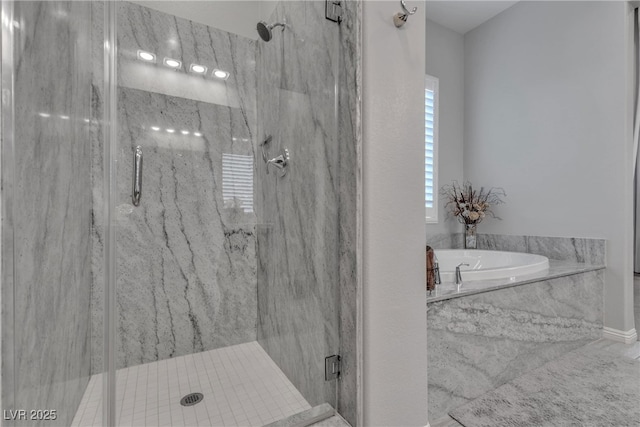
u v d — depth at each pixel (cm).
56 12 100
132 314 179
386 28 116
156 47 189
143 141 183
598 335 234
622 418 143
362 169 112
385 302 115
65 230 111
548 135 277
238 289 212
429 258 156
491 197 324
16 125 70
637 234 387
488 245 326
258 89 216
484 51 335
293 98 163
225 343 205
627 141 231
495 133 322
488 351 164
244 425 125
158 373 169
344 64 120
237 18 216
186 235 196
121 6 178
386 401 115
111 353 142
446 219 339
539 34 285
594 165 247
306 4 148
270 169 195
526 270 203
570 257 260
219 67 208
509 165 309
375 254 112
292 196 163
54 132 98
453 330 150
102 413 125
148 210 185
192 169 199
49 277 92
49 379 91
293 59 163
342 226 121
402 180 119
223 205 209
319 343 135
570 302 211
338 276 124
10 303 66
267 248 198
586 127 251
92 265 148
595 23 247
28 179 77
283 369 168
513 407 152
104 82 160
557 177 270
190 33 200
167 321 189
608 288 237
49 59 93
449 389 148
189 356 191
